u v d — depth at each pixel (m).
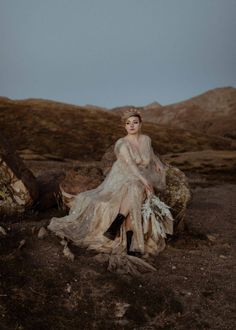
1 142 6.68
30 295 3.74
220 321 3.64
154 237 5.27
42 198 7.29
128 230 5.11
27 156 27.62
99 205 5.18
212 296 4.12
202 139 50.56
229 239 6.41
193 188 13.55
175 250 5.46
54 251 4.85
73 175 7.11
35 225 5.88
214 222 7.71
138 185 5.12
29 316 3.43
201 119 87.19
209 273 4.71
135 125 5.47
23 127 42.59
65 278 4.16
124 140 5.47
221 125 79.81
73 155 35.62
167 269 4.75
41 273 4.19
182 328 3.50
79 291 3.94
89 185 6.91
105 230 5.12
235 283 4.46
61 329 3.33
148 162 5.48
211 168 22.02
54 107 53.81
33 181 6.81
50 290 3.89
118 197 5.11
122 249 4.98
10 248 4.74
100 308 3.71
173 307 3.81
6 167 6.31
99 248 5.04
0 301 3.52
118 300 3.84
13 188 6.36
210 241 6.12
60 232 5.29
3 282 3.83
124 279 4.27
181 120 89.25
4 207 6.29
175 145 45.47
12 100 58.44
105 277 4.25
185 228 6.64
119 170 5.41
